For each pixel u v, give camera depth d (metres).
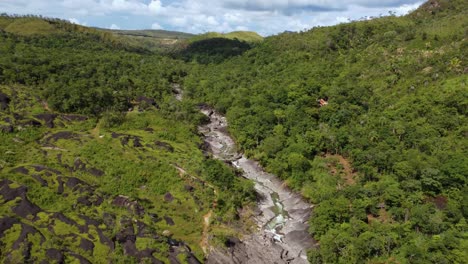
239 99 127.25
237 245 63.88
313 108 109.88
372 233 59.00
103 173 76.19
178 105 126.75
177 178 78.31
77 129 98.94
